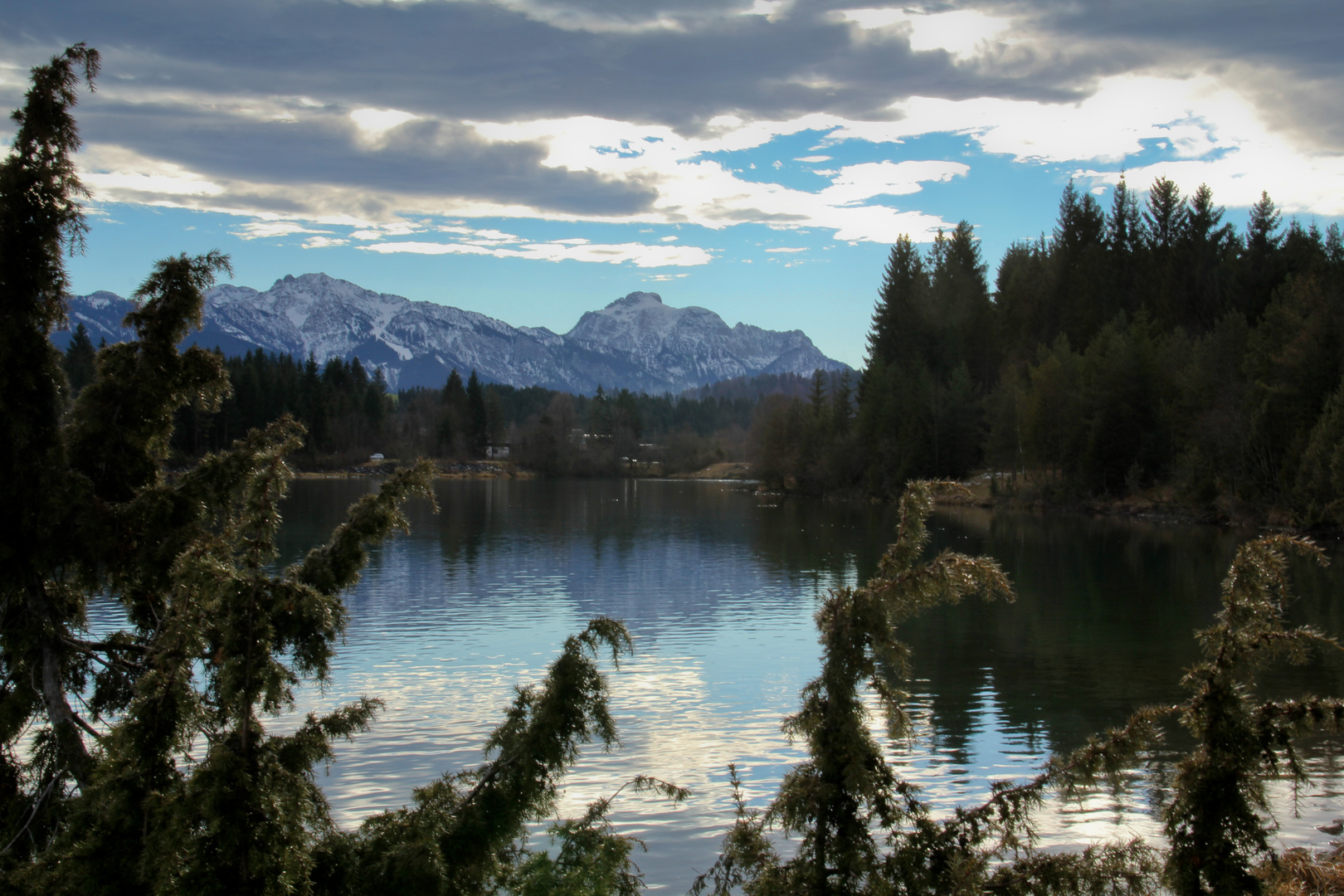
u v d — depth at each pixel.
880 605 5.71
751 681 21.33
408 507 84.44
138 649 7.30
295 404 145.50
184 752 5.59
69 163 7.22
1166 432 76.94
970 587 5.65
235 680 5.25
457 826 5.64
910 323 117.19
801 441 110.38
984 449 92.69
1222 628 5.62
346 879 5.44
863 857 5.49
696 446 181.12
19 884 5.23
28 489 6.68
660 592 34.94
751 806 13.61
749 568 42.06
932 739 16.95
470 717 18.22
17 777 7.04
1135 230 116.06
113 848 5.21
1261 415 62.03
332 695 19.81
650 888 10.84
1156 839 11.91
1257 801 5.46
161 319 7.64
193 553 5.54
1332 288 65.44
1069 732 17.41
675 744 16.73
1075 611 30.77
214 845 4.94
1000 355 114.69
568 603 32.22
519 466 169.12
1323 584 35.94
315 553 6.86
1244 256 97.81
